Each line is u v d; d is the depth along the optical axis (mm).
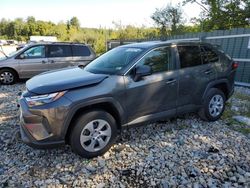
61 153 3879
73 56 10297
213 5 18531
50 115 3312
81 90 3490
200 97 4793
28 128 3400
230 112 5727
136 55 4062
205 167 3488
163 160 3664
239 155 3816
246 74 8719
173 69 4379
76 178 3270
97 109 3682
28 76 9773
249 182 3174
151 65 4141
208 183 3152
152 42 4582
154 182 3182
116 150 3939
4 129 4840
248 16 16953
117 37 28156
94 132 3645
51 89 3387
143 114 4102
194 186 3096
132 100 3902
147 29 25109
